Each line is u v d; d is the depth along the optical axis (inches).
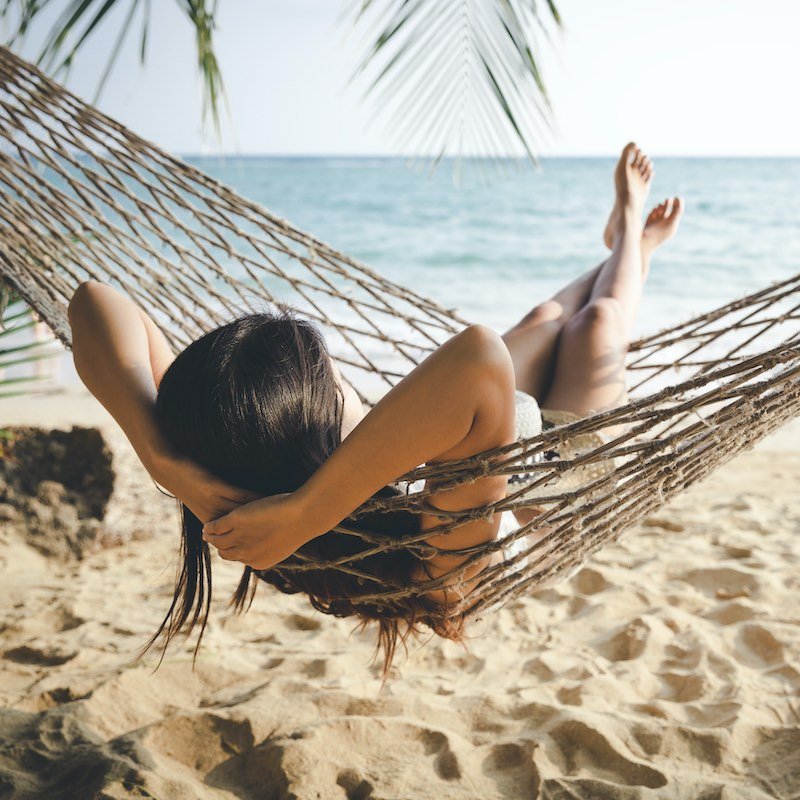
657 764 67.1
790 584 102.3
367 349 279.0
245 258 75.8
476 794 63.6
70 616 101.2
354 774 65.6
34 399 219.5
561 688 79.7
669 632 91.0
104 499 126.6
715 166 1466.5
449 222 805.9
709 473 53.1
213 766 68.3
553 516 44.1
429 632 93.4
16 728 72.1
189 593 49.8
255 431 42.3
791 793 62.9
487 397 38.6
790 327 259.9
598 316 74.7
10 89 68.6
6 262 66.2
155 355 51.0
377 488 40.3
